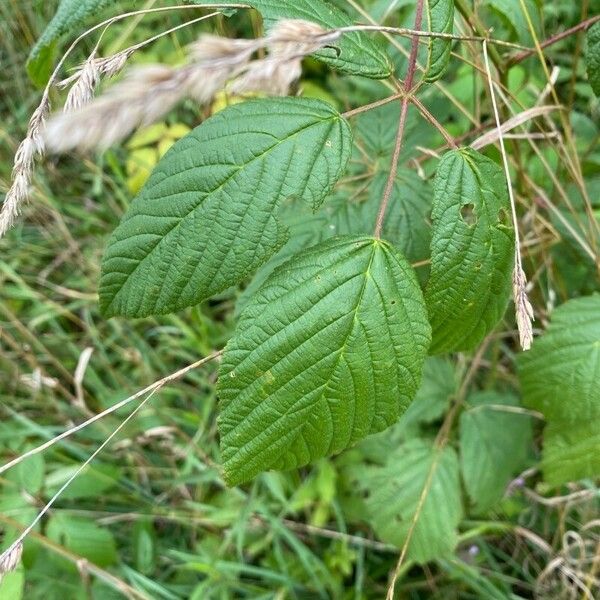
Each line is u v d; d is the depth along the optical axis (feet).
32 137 0.67
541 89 1.46
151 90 0.40
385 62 0.76
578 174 1.16
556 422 1.14
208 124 0.71
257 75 0.48
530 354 1.10
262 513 1.45
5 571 0.87
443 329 0.80
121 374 1.77
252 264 0.71
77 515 1.49
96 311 1.85
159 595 1.43
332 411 0.73
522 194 1.29
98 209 1.97
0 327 1.62
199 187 0.70
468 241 0.74
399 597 1.47
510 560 1.45
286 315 0.71
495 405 1.37
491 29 1.02
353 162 1.22
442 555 1.33
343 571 1.47
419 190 0.97
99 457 1.60
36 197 1.75
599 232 1.27
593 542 1.37
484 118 1.49
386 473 1.36
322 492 1.43
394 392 0.73
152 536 1.49
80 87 0.65
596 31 0.85
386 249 0.72
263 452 0.75
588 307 1.08
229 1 0.86
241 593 1.49
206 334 1.59
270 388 0.72
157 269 0.72
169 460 1.62
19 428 1.63
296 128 0.71
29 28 1.98
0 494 1.43
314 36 0.50
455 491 1.34
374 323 0.71
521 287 0.73
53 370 1.77
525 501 1.46
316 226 1.00
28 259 1.89
